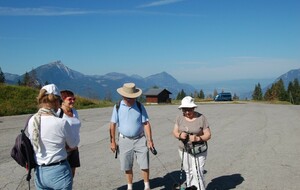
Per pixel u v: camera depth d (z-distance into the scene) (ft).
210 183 25.38
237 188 24.04
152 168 29.58
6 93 107.86
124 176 27.17
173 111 92.68
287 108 102.58
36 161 13.99
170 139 44.96
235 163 31.14
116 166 30.40
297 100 289.94
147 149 22.40
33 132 13.83
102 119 70.23
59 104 14.84
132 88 21.76
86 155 35.24
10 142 43.34
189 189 19.24
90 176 27.20
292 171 28.14
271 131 50.49
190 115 20.86
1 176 27.43
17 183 25.54
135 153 22.45
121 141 22.30
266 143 40.68
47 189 14.12
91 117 74.69
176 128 21.42
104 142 43.06
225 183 25.27
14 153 14.14
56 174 13.93
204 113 85.25
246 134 48.11
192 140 20.63
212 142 42.24
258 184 24.85
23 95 110.22
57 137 13.94
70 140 14.38
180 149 21.57
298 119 66.69
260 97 347.15
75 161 19.31
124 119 22.15
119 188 24.21
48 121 13.94
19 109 90.07
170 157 33.88
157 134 49.60
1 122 65.72
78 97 122.11
